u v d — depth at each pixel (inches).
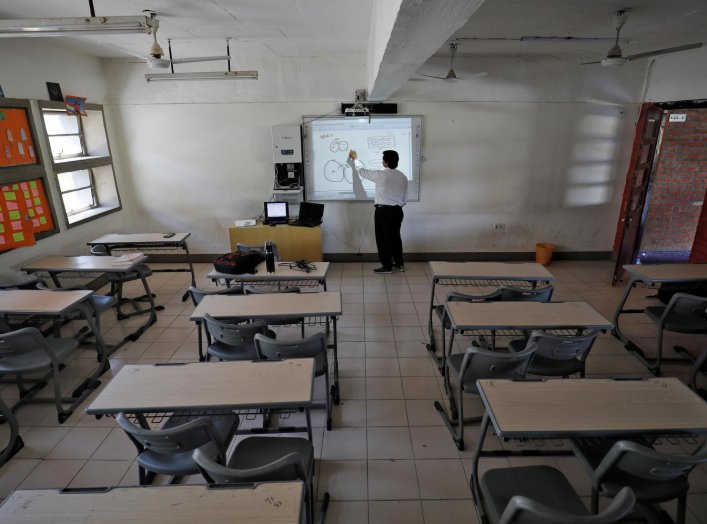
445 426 119.0
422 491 98.2
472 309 124.3
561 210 251.0
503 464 105.7
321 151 242.7
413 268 247.8
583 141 239.1
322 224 255.1
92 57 218.7
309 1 130.0
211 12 141.3
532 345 101.7
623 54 209.5
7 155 166.9
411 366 147.6
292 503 60.4
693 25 151.7
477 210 251.1
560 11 134.3
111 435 117.5
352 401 129.4
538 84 230.4
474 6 61.8
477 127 237.5
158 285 225.3
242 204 251.8
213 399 83.9
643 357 150.0
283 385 88.0
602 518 56.5
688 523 89.3
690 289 167.2
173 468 84.4
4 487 101.0
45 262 171.6
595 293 209.6
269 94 234.4
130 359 154.7
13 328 153.7
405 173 244.8
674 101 207.5
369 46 172.4
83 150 226.2
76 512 59.4
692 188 231.0
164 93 233.8
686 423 76.5
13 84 169.9
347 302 200.7
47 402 131.2
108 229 233.5
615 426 75.6
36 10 136.3
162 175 246.7
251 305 127.3
